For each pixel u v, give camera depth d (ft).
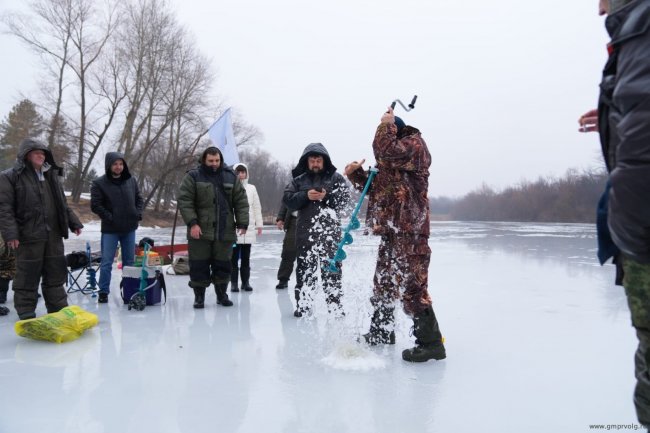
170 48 106.32
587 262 26.32
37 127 106.52
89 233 59.72
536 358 10.38
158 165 122.01
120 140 105.19
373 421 7.45
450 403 8.09
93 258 19.56
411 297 10.16
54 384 9.02
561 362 10.12
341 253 11.48
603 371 9.56
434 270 23.53
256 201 19.74
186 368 9.91
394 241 10.36
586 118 6.05
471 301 16.28
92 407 7.98
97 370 9.80
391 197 10.31
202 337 12.31
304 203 14.29
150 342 11.86
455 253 31.60
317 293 14.65
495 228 74.90
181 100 109.19
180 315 14.92
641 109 4.20
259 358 10.55
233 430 7.19
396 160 10.07
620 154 4.39
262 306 16.25
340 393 8.52
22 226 13.75
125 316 14.79
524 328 12.82
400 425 7.32
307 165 15.03
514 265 25.26
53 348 11.36
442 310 14.97
